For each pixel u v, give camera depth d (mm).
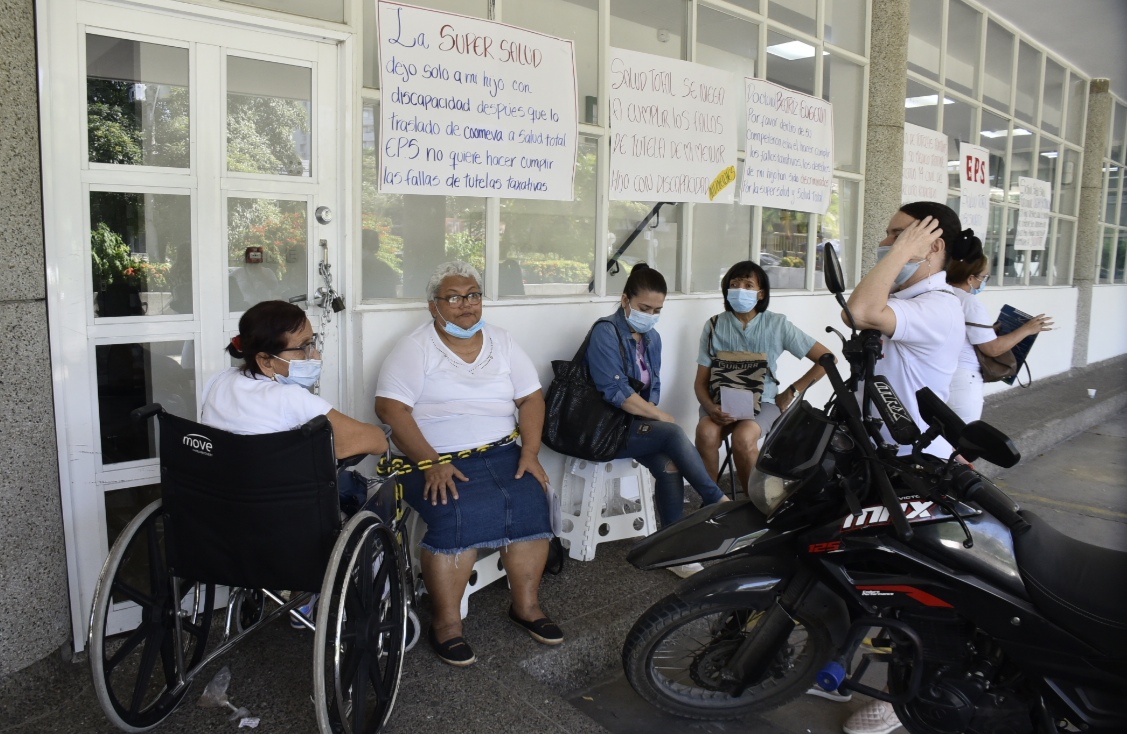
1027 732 2105
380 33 3152
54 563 2535
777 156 5051
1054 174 9453
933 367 2486
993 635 2037
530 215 3906
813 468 2150
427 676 2656
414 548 3117
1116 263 11414
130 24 2666
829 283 2271
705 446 4004
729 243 4938
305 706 2441
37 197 2428
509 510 2879
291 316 2395
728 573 2340
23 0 2344
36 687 2482
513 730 2373
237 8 2822
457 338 3080
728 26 4691
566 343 4027
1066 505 5426
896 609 2160
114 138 2686
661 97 4270
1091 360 10742
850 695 2826
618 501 3922
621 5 4113
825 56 5504
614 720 2750
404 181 3293
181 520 2266
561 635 2912
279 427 2361
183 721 2361
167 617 2350
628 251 4383
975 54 7422
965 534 2041
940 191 6902
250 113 2963
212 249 2920
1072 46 8617
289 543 2209
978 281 3770
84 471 2691
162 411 2197
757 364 3902
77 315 2641
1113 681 1931
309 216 3133
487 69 3482
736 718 2576
